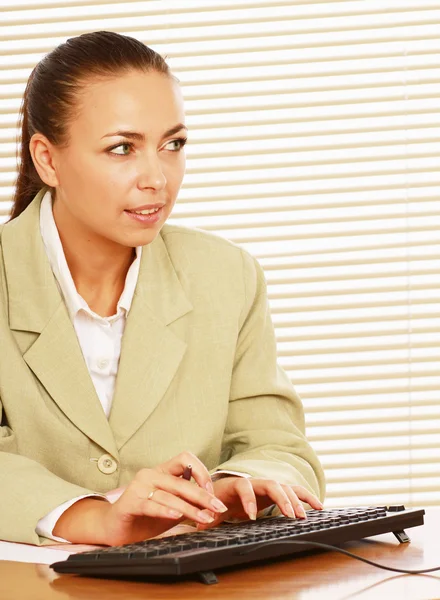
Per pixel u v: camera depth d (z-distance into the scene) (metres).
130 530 1.32
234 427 1.83
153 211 1.59
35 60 3.04
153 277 1.79
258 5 2.99
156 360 1.72
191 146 3.00
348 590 1.06
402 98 2.97
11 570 1.20
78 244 1.74
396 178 2.98
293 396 1.86
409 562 1.21
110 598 1.04
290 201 2.98
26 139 1.79
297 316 2.97
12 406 1.68
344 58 2.97
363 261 2.96
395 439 2.97
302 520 1.33
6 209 3.04
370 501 2.96
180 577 1.12
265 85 2.98
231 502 1.45
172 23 3.01
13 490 1.43
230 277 1.87
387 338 2.97
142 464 1.70
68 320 1.70
